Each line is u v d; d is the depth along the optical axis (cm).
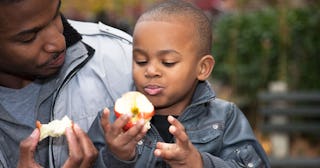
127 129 268
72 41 303
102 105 307
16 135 297
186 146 264
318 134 800
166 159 264
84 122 303
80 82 307
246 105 947
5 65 282
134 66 297
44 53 278
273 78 923
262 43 925
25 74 289
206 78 306
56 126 279
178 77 292
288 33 913
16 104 300
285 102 770
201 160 273
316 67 912
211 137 302
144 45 292
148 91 292
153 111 279
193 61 298
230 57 942
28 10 263
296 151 864
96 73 310
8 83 298
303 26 912
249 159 303
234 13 1009
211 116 309
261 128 748
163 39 290
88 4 956
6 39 269
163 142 293
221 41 949
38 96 302
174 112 304
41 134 278
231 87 951
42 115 302
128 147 266
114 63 314
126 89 310
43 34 274
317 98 721
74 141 277
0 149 297
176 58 292
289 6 974
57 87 301
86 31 322
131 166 271
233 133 308
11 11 261
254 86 935
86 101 305
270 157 710
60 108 301
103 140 294
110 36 323
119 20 919
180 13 298
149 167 297
